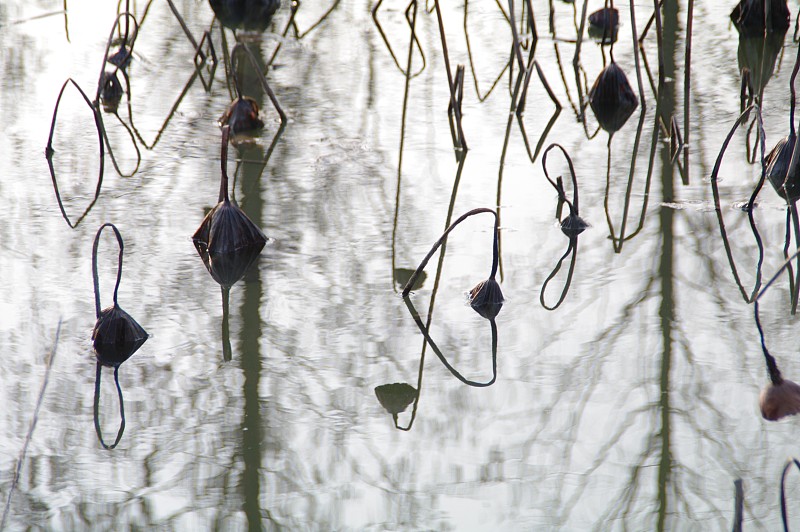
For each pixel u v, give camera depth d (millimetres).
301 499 4547
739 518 4281
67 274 6609
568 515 4398
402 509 4449
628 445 4902
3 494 4566
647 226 7383
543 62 11391
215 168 8547
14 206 7684
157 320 6074
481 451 4895
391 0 14133
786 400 4723
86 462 4812
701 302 6301
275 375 5527
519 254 6988
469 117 9852
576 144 9125
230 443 4957
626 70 11000
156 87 10703
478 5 13781
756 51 11531
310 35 12562
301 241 7172
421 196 7980
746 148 8766
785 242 7043
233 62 9625
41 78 10758
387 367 5625
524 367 5625
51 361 5449
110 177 8320
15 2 13727
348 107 10133
